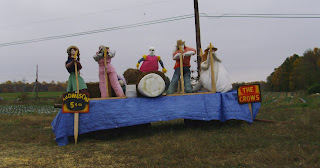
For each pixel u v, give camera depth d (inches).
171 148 206.2
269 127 294.2
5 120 522.3
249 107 326.0
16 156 212.8
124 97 281.7
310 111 470.0
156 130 314.5
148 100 285.6
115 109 271.0
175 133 282.0
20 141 281.4
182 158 185.3
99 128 263.7
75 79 277.3
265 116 412.5
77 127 260.1
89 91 324.8
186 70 331.3
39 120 518.0
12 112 866.1
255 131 274.5
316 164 164.7
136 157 195.3
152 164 172.9
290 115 418.0
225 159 182.1
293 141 222.4
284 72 3100.4
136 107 277.7
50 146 251.9
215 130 297.9
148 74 282.5
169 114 287.4
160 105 288.2
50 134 316.8
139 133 297.3
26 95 1664.6
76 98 261.3
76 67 267.6
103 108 268.7
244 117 317.7
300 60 2652.6
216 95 314.3
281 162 168.6
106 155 206.1
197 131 287.6
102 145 246.7
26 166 182.9
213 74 322.0
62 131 256.8
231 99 318.3
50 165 183.6
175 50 331.3
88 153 213.6
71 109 258.7
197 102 303.6
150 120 278.4
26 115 679.7
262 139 233.5
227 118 306.8
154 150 206.1
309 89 1920.5
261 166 165.9
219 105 311.0
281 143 215.0
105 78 281.1
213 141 228.4
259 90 324.5
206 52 338.0
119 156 200.1
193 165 168.9
